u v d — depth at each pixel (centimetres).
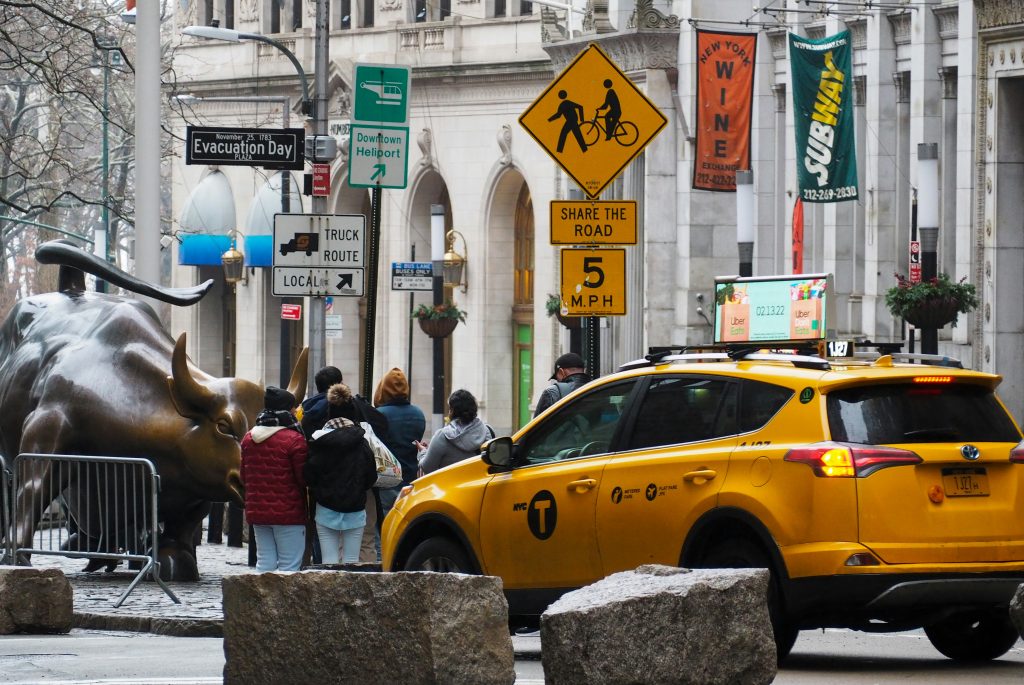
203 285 4403
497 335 12200
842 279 8281
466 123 12212
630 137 3538
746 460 2575
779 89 9044
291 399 3784
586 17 10450
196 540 5112
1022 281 6962
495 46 11956
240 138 4591
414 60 12500
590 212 3572
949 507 2511
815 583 2477
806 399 2548
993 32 6912
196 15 14550
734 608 2064
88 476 3891
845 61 7262
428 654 2041
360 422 3988
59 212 17150
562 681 2030
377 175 4188
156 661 2688
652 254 9862
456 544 3009
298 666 2094
